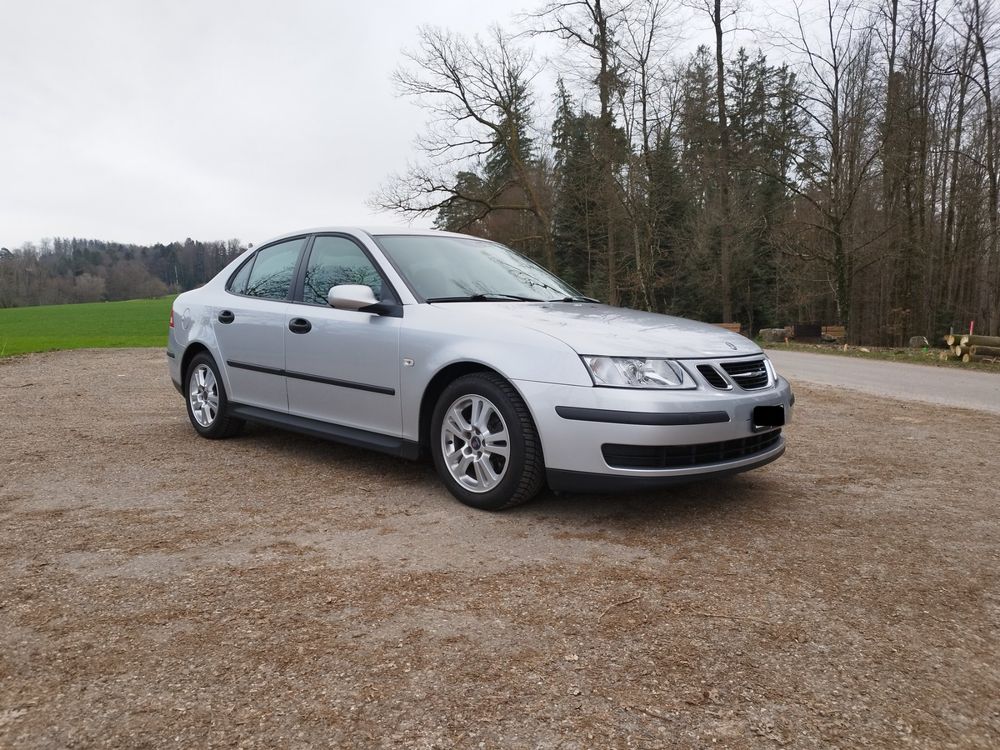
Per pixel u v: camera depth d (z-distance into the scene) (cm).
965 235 2769
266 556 293
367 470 443
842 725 183
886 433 609
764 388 367
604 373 325
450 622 236
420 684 199
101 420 622
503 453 346
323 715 184
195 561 287
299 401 460
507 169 2761
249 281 521
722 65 2630
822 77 2248
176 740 173
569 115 3328
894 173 2356
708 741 175
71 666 206
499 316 374
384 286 419
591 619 239
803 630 234
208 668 206
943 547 316
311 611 243
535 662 211
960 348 1466
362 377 412
